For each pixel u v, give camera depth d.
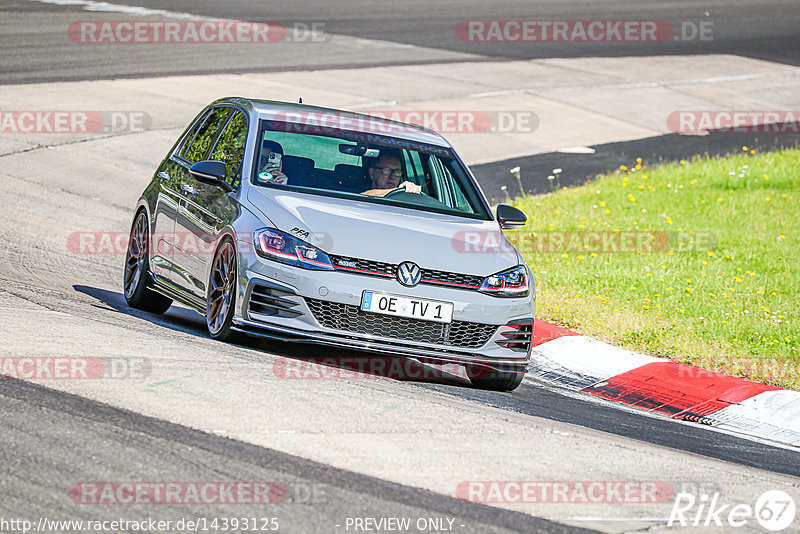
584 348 34.22
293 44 98.06
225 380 23.52
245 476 17.97
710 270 45.22
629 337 35.59
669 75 102.31
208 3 115.19
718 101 94.12
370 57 95.81
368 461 19.56
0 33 88.25
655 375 32.16
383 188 29.61
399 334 26.41
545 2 137.38
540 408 27.16
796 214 57.66
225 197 28.72
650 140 79.38
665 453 23.84
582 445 23.05
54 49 84.31
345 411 22.55
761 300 40.66
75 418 19.89
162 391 22.09
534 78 95.00
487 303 26.91
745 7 144.88
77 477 17.22
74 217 47.50
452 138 72.81
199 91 75.88
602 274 43.47
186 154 33.72
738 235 52.50
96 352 24.66
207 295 28.34
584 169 69.00
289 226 26.64
